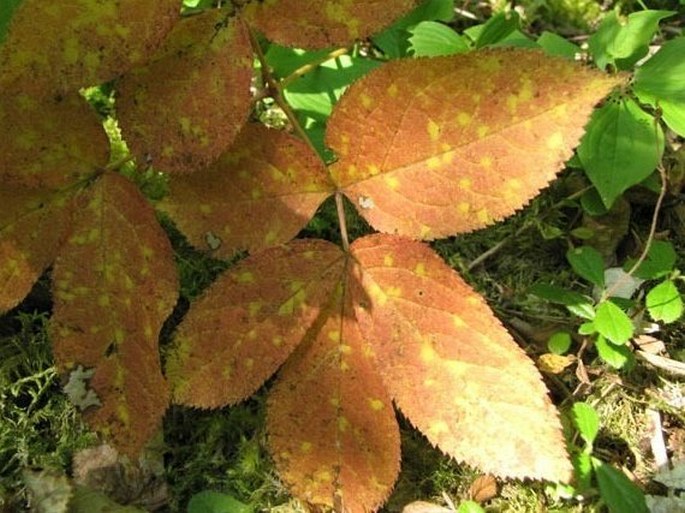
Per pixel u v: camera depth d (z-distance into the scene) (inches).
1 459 11.1
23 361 11.6
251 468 11.3
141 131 9.3
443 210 9.5
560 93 8.8
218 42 9.2
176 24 9.1
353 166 9.7
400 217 9.7
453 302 9.5
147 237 9.9
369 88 9.1
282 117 13.6
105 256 9.9
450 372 9.5
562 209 14.0
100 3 8.7
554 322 12.8
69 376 10.1
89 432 11.3
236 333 9.8
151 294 10.0
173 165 9.3
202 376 9.8
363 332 9.7
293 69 13.0
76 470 11.1
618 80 8.7
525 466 9.3
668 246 12.5
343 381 9.8
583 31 16.0
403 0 9.2
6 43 8.6
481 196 9.3
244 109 9.2
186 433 11.7
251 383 9.8
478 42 13.2
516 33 13.4
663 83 12.5
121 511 10.6
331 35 9.3
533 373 9.4
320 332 9.8
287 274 9.8
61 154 9.8
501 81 8.8
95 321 10.0
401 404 9.7
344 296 9.8
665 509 11.2
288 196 9.9
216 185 9.8
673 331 12.8
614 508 10.5
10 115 9.4
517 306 13.0
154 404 9.9
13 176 9.7
